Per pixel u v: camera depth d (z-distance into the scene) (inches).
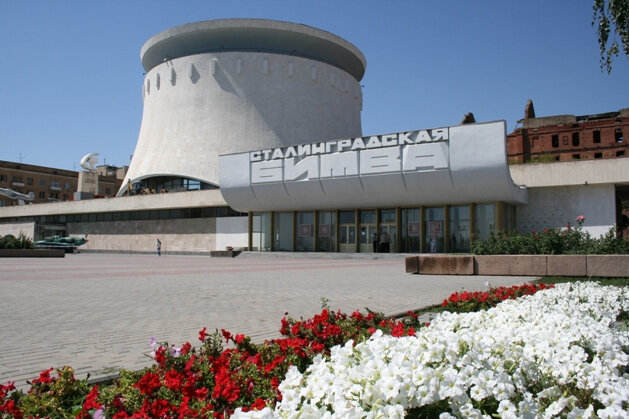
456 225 1235.9
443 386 94.1
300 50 2145.7
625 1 449.7
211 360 156.5
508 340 138.3
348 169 1244.5
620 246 612.4
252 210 1491.1
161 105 2129.7
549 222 1273.4
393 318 281.3
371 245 1350.9
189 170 1959.9
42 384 136.6
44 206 2361.0
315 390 98.4
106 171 4224.9
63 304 372.8
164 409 108.7
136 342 234.1
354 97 2313.0
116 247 2069.4
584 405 104.8
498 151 1079.6
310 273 711.7
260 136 1982.0
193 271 767.7
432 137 1143.0
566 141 2235.5
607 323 203.6
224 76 2022.6
